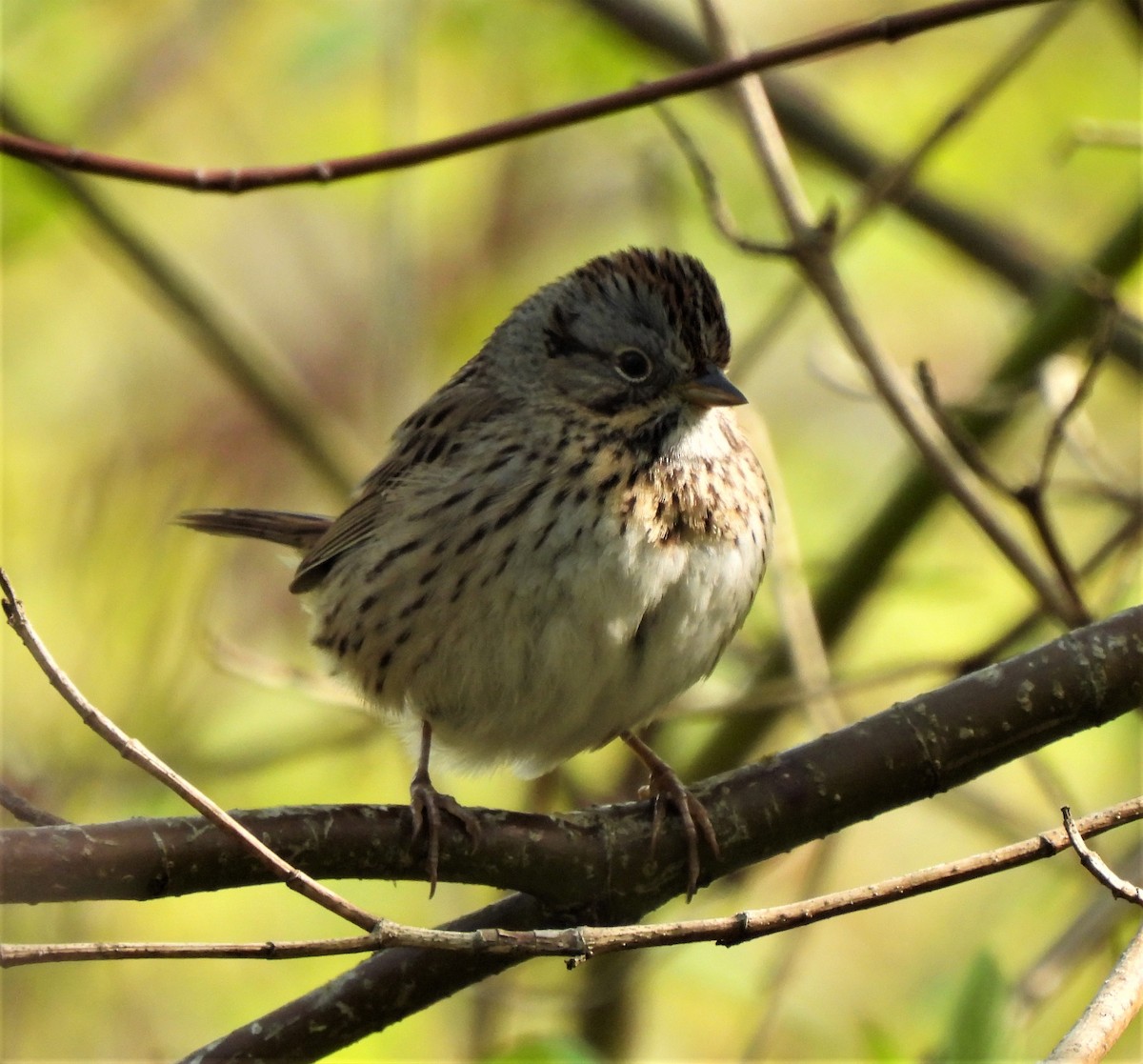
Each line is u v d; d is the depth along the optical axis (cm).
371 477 920
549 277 1557
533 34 1262
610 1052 1145
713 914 1185
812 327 1558
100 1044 1153
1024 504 872
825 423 1530
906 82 1411
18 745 1055
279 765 1205
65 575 1109
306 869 675
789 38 1473
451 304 1523
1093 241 1310
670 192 1228
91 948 545
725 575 852
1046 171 1382
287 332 1642
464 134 798
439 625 843
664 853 744
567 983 1194
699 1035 1258
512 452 847
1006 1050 782
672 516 839
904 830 1454
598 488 834
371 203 1382
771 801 754
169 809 1084
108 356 1548
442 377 1488
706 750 1181
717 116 1334
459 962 713
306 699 1270
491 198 1562
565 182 1580
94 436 1479
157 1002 1202
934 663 1010
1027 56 989
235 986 1231
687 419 853
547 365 873
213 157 1529
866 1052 943
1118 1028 563
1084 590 1037
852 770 755
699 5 957
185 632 1091
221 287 1628
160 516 1109
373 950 571
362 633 880
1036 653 757
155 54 1399
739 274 1373
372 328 1633
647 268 877
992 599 1327
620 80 1275
